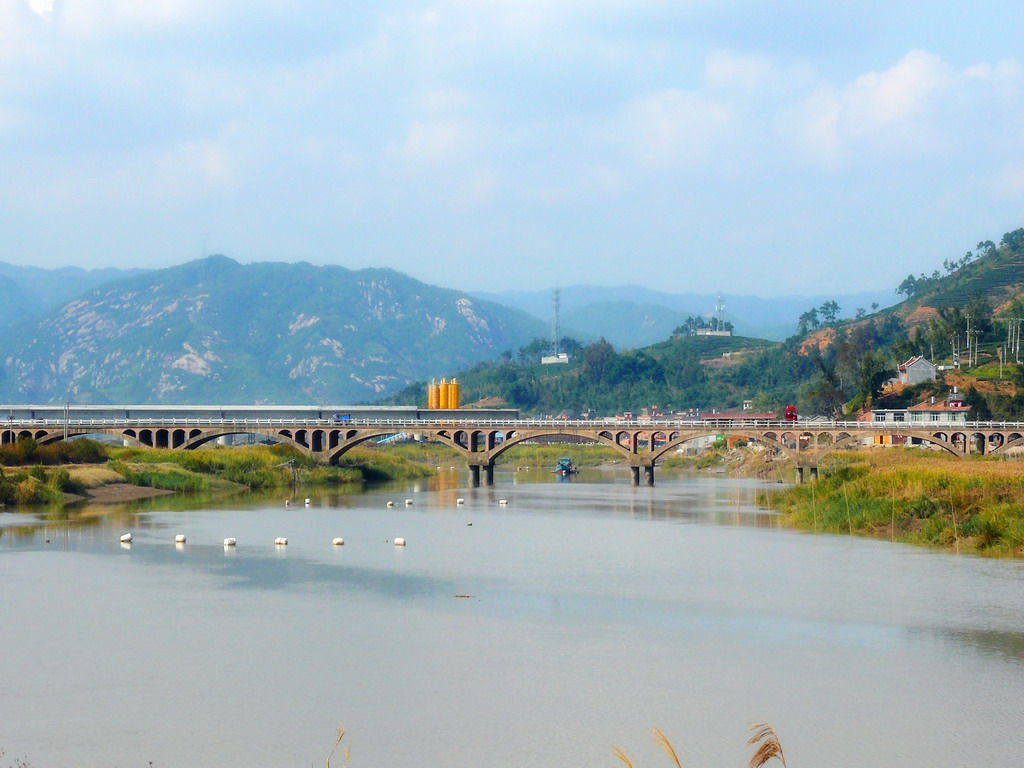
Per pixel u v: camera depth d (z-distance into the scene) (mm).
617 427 193125
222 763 40344
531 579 76062
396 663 53250
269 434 199250
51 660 53438
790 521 115250
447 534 103688
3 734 43250
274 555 87500
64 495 135125
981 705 47094
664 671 52062
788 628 60562
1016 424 186000
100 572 77938
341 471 195000
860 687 49625
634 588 72375
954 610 64812
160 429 196625
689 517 122062
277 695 48156
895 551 89000
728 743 42594
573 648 56156
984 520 90625
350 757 40969
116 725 44250
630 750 41781
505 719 45219
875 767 40188
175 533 102125
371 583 74188
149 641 57094
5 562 82375
